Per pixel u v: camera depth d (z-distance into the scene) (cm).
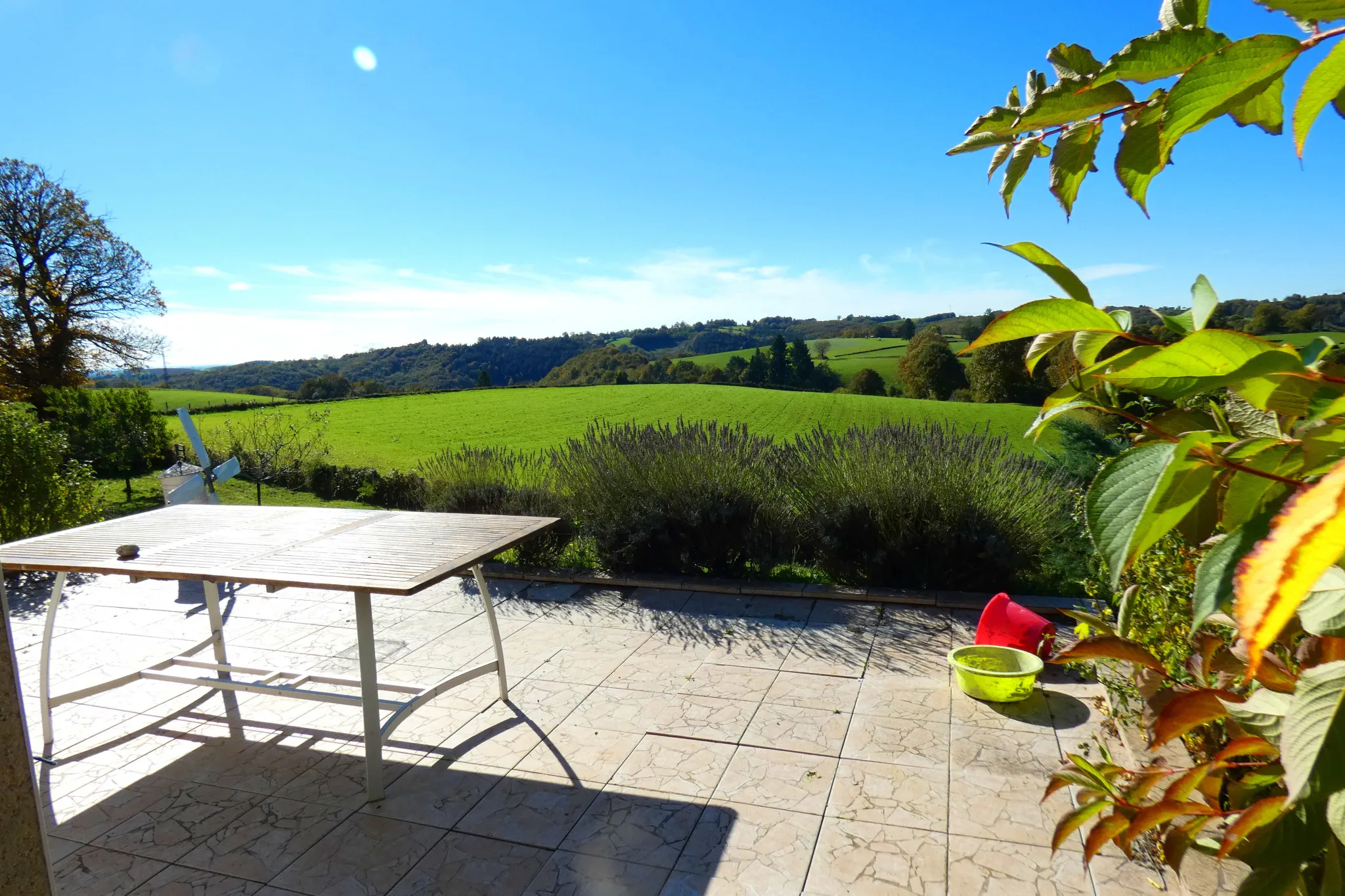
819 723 384
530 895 275
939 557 566
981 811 308
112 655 523
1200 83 51
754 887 273
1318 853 71
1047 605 515
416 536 375
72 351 2259
